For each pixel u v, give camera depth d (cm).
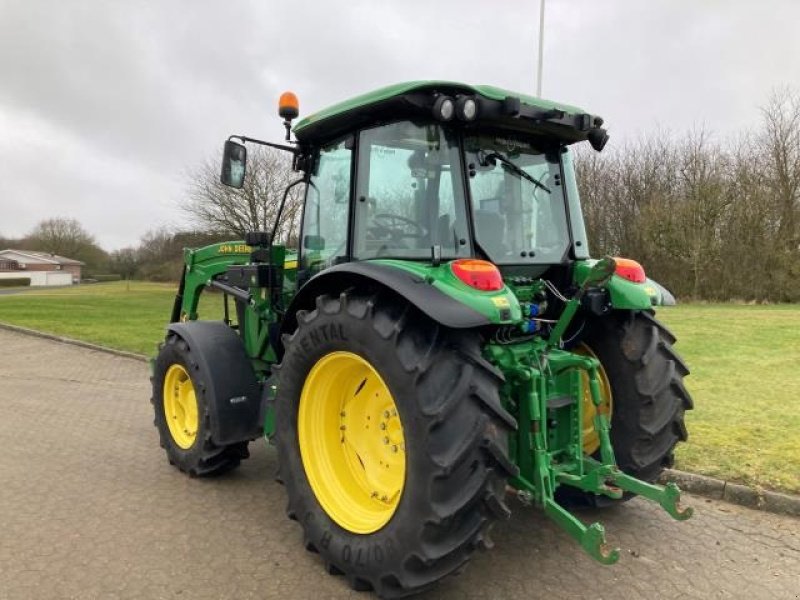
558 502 383
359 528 295
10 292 4353
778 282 2133
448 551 259
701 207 2255
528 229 345
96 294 3284
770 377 745
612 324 361
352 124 343
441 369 265
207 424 418
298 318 323
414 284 269
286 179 2511
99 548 336
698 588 297
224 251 518
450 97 292
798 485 400
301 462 325
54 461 480
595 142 364
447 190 310
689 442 484
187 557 327
